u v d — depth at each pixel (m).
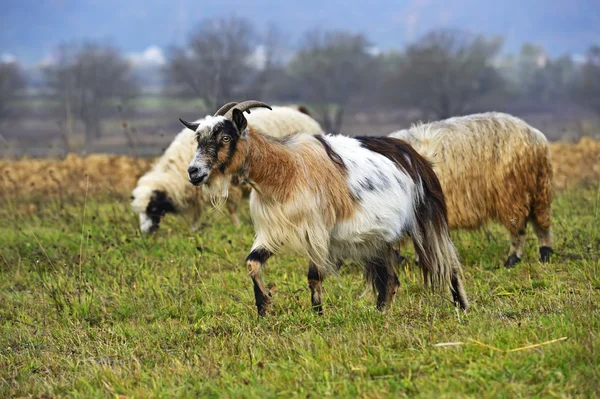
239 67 79.81
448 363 7.82
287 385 7.75
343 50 93.56
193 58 79.19
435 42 90.94
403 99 86.44
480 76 87.19
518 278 11.66
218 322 10.41
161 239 16.05
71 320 11.23
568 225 14.60
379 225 10.06
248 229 16.30
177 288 12.23
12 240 16.48
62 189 22.05
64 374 9.09
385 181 10.13
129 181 23.98
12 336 10.62
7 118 84.25
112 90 86.06
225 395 7.63
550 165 12.92
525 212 12.71
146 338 10.06
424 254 10.62
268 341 9.09
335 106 93.12
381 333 9.06
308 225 9.77
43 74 103.31
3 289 13.20
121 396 7.93
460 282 10.54
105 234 16.42
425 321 9.52
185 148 17.45
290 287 11.80
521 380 7.30
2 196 21.77
